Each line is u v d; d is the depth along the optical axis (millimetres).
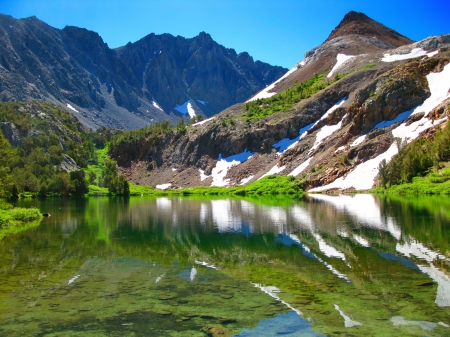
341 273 20422
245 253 26484
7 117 189375
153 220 48656
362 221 40125
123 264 23797
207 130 168000
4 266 23406
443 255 23875
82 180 133375
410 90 113250
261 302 16312
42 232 38375
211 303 16312
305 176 112000
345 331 13281
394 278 19156
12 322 14570
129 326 14109
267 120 156000
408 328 13406
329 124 135125
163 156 182750
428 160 83438
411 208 50250
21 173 127750
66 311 15633
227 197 102375
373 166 98375
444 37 170500
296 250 26969
